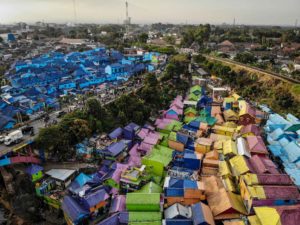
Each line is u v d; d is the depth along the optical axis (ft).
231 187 182.09
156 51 590.96
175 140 240.94
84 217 163.43
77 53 565.53
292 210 142.92
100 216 172.24
